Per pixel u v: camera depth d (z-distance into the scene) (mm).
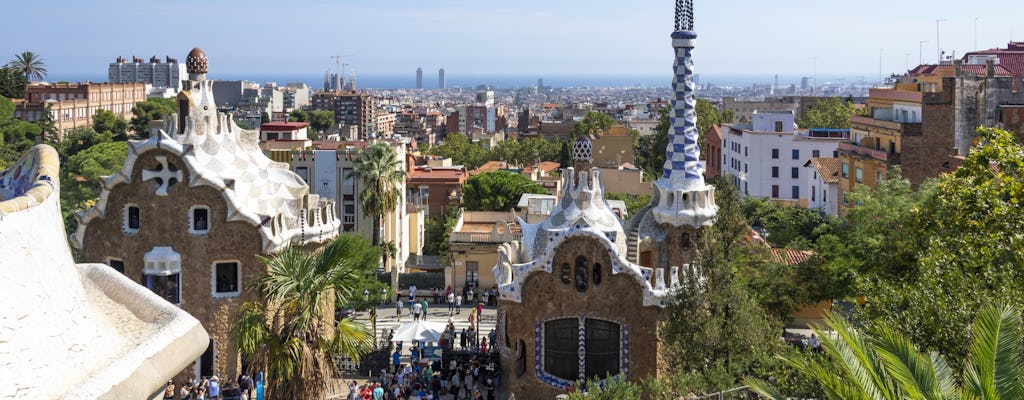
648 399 41531
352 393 49594
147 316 12617
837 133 143625
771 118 145250
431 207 128250
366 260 76312
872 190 72562
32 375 10266
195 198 56625
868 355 25109
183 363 12016
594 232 51031
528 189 117812
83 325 11492
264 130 127000
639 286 51062
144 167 56812
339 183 103062
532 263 52125
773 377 37688
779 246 98062
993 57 116375
